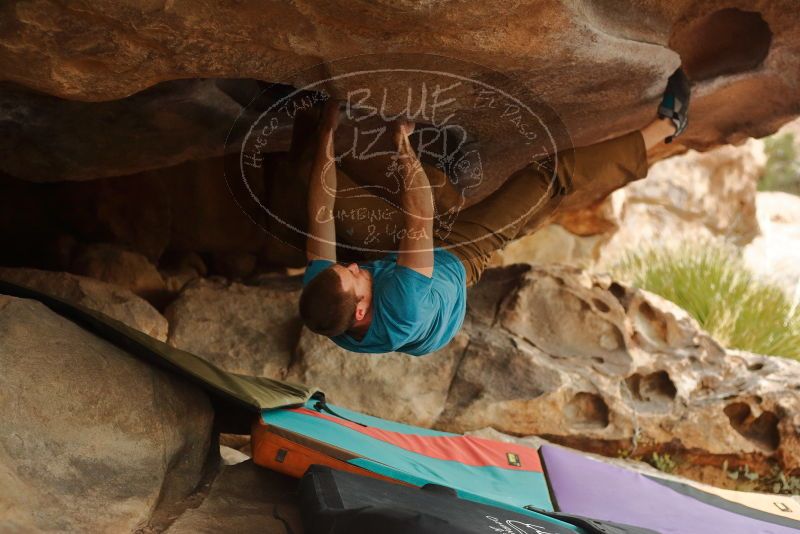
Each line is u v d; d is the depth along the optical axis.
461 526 2.85
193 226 6.14
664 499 4.11
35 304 3.34
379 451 3.82
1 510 2.55
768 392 5.22
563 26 3.13
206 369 3.77
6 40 2.88
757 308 7.09
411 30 2.93
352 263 3.14
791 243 9.98
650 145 4.00
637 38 3.57
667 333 5.61
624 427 5.09
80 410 3.07
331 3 2.80
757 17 4.35
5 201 5.61
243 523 3.24
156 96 4.30
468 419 4.97
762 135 5.12
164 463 3.26
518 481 4.14
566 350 5.40
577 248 8.36
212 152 4.82
